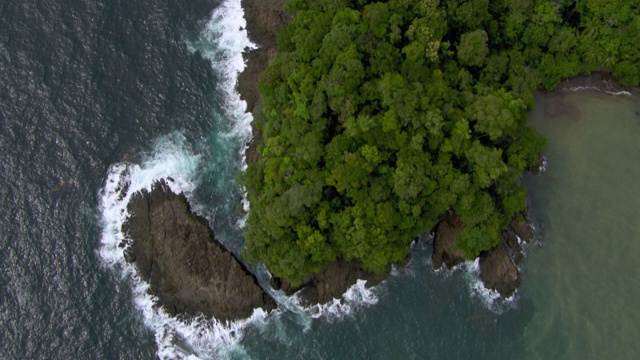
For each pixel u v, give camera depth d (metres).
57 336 90.19
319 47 90.62
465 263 95.12
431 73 89.56
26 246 95.56
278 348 91.44
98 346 90.31
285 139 89.56
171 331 92.50
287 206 83.62
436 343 90.38
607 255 93.88
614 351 88.62
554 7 95.25
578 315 91.12
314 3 95.62
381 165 86.25
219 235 98.38
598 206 96.62
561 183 98.19
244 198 100.38
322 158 87.38
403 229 88.50
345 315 93.00
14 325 90.31
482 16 92.19
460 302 93.12
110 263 95.94
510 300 92.94
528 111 93.31
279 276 91.00
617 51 98.69
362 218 84.81
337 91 85.25
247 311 93.00
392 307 93.19
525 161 90.56
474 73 95.44
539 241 95.56
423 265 95.69
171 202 99.38
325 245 86.88
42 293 92.75
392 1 90.50
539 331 90.81
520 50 98.62
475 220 86.88
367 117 83.50
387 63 88.00
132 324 92.44
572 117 101.62
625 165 98.75
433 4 89.56
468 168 86.81
